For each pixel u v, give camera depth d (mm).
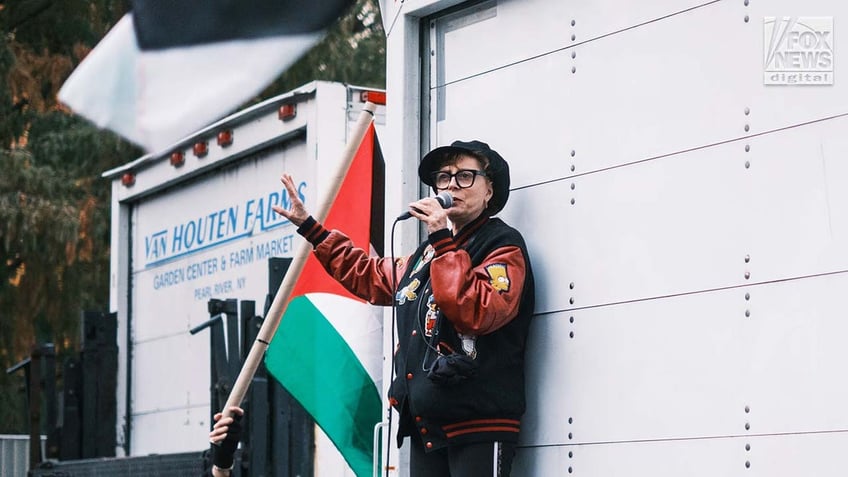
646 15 4117
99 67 5449
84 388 9047
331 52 17406
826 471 3477
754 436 3656
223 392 7262
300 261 5645
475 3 4809
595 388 4164
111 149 16828
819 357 3520
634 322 4051
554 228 4387
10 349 16828
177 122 5391
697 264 3869
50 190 15719
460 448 4336
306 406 6594
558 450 4285
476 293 4188
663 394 3930
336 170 5469
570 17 4398
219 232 8273
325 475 7012
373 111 5547
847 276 3477
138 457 8156
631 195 4109
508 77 4637
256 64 5352
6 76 16141
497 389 4316
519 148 4570
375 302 5023
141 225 9273
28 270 16359
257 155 7918
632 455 4012
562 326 4312
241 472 7094
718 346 3781
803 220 3596
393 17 5090
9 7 17422
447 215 4484
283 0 5352
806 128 3615
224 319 7559
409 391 4426
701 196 3883
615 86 4203
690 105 3945
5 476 10656
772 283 3654
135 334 9258
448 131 4891
